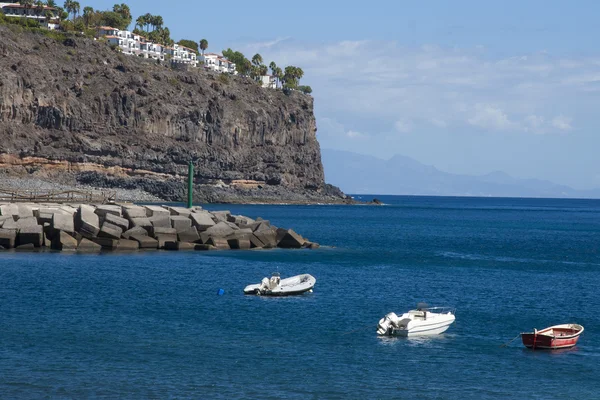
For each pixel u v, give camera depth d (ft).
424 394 178.70
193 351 209.97
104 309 263.49
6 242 417.69
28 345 209.05
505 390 183.62
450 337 238.68
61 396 168.04
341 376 190.80
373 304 295.69
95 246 430.61
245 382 183.01
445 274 404.36
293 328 244.22
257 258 434.71
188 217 478.18
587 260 521.24
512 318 274.98
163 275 349.61
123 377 183.32
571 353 221.87
